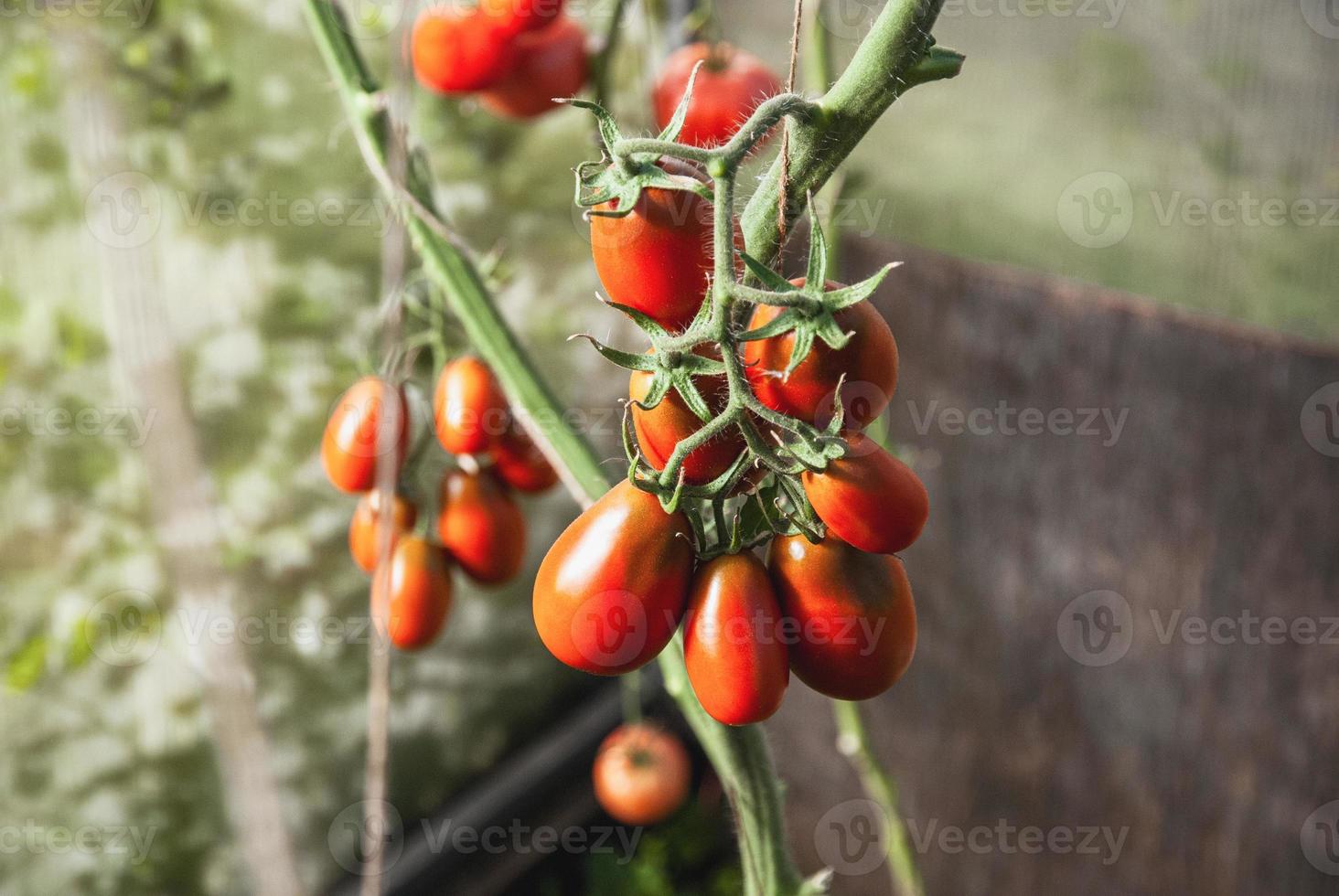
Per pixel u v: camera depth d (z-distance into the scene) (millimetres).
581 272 2412
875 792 1043
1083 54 1357
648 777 1672
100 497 1819
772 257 726
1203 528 1378
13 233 1678
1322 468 1236
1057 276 1465
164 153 1806
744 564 745
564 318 2410
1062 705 1624
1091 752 1608
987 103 1480
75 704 1878
